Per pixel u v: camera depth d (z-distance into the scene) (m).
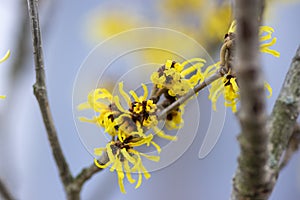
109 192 0.56
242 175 0.38
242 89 0.35
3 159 0.56
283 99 0.41
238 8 0.34
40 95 0.47
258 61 0.35
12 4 0.58
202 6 0.61
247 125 0.36
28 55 0.58
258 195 0.39
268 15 0.62
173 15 0.63
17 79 0.58
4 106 0.57
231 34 0.42
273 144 0.40
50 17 0.61
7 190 0.50
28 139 0.70
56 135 0.48
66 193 0.48
